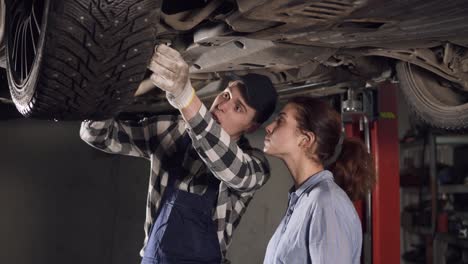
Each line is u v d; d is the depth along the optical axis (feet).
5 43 4.73
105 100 3.88
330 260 3.97
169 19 4.48
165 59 3.75
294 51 5.23
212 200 5.08
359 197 4.82
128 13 3.29
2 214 12.05
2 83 8.25
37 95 3.70
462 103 7.18
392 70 7.58
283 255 4.29
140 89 8.00
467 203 15.51
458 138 14.55
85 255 12.64
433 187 14.33
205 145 4.28
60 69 3.48
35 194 12.35
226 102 5.13
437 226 14.29
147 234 5.26
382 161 9.11
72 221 12.60
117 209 12.95
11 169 12.18
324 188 4.30
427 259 14.89
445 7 3.71
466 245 13.12
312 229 4.09
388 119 9.15
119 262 12.81
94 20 3.25
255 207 13.34
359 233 4.32
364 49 5.82
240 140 5.44
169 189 5.11
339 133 4.65
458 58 6.07
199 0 4.58
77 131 12.84
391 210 9.18
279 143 4.66
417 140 15.44
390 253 9.16
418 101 7.33
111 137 5.16
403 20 4.05
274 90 5.23
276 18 4.00
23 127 12.35
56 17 3.19
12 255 12.06
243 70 6.45
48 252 12.35
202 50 5.39
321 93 9.28
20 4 4.29
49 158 12.54
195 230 4.92
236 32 4.65
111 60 3.52
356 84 8.10
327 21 4.07
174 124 5.32
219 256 5.05
